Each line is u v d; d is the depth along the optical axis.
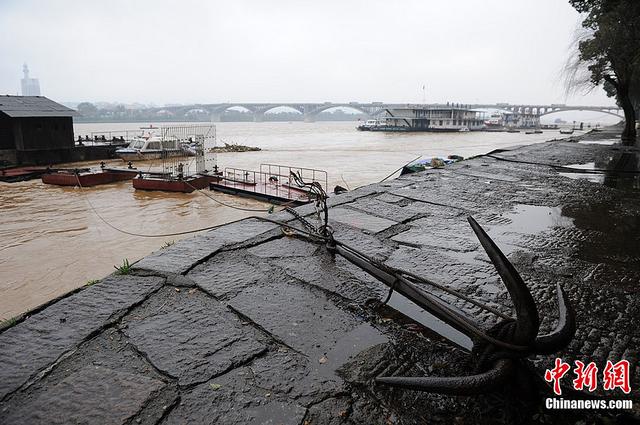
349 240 4.71
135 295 3.34
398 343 2.76
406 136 85.44
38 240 14.77
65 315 3.04
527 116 135.62
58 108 36.56
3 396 2.25
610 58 22.22
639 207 6.74
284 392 2.29
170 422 2.08
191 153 41.91
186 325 2.93
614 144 20.92
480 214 6.12
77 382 2.36
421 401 2.24
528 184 8.88
